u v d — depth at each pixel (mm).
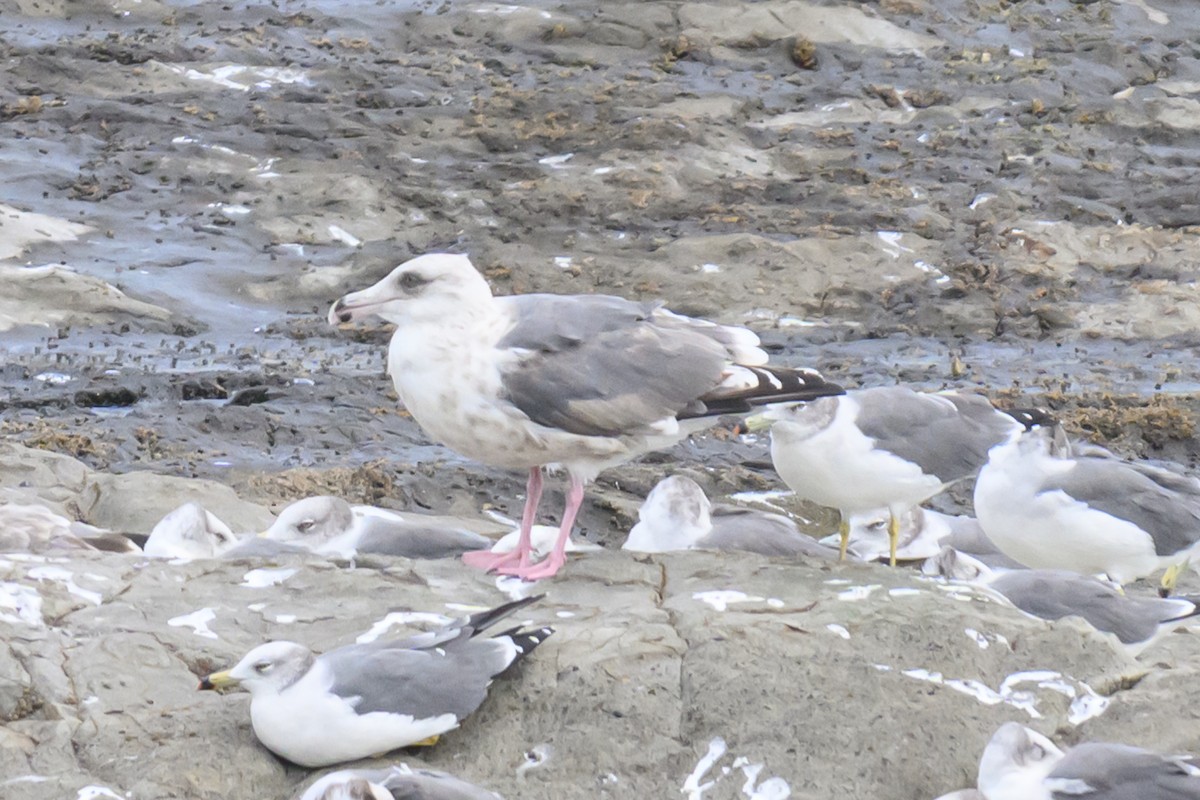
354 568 11039
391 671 9133
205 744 9195
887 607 10211
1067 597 11109
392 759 9219
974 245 23203
